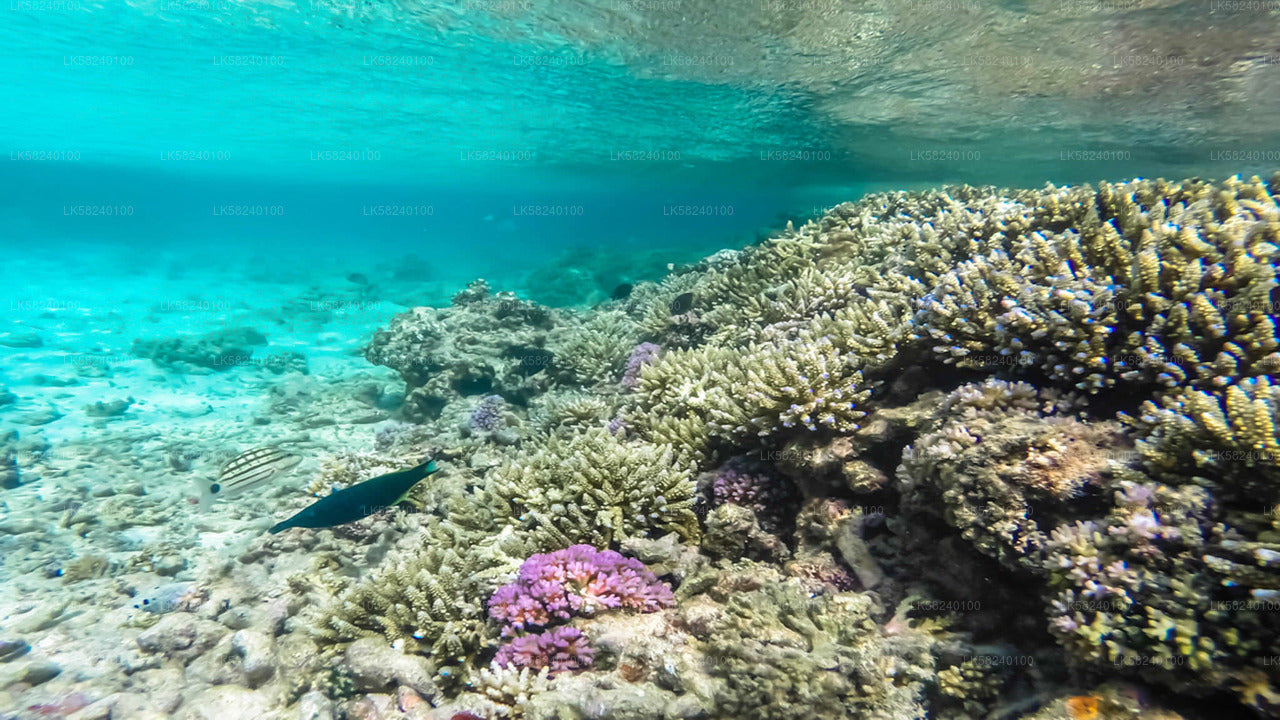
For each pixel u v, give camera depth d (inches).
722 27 94.0
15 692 35.9
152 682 36.7
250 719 33.0
